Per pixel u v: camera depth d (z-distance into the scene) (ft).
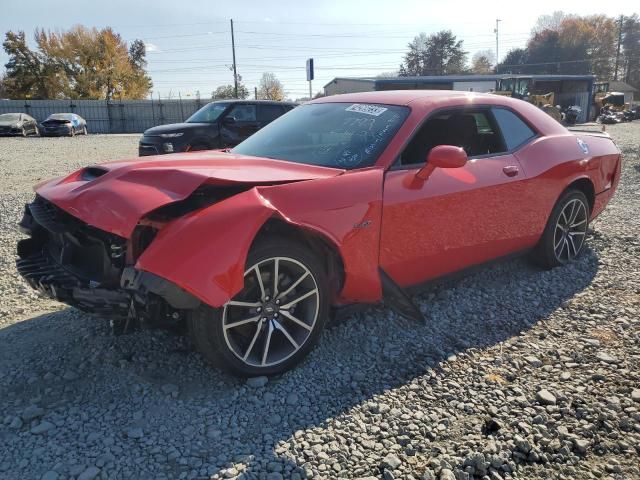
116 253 8.79
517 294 13.56
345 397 9.12
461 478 7.29
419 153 11.33
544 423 8.45
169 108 141.90
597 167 15.67
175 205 8.83
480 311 12.58
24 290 14.03
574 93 145.07
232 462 7.54
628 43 285.43
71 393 9.18
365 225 10.04
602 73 281.33
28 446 7.82
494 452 7.75
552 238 14.78
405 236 10.75
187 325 9.21
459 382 9.61
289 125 13.05
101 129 139.13
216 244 8.23
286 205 9.13
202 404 8.87
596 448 7.94
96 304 8.68
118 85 187.01
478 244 12.39
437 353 10.62
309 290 9.80
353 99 13.07
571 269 15.25
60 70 177.58
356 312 11.01
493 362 10.33
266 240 9.16
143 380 9.54
